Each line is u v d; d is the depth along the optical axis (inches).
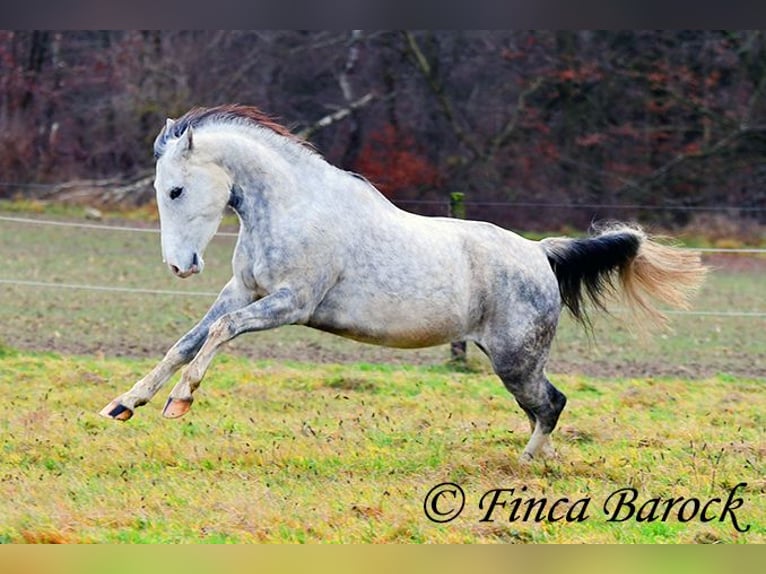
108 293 812.6
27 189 1328.7
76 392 509.0
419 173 1403.8
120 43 1438.2
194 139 367.9
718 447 445.7
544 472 400.5
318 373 581.0
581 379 597.3
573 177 1429.6
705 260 1176.8
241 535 320.8
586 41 1454.2
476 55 1471.5
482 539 329.4
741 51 1443.2
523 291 406.6
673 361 681.0
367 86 1454.2
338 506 346.9
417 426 470.3
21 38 1427.2
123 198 1312.7
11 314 716.7
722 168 1429.6
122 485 362.6
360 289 379.9
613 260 430.9
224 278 917.2
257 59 1450.5
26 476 371.2
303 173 379.9
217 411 485.4
